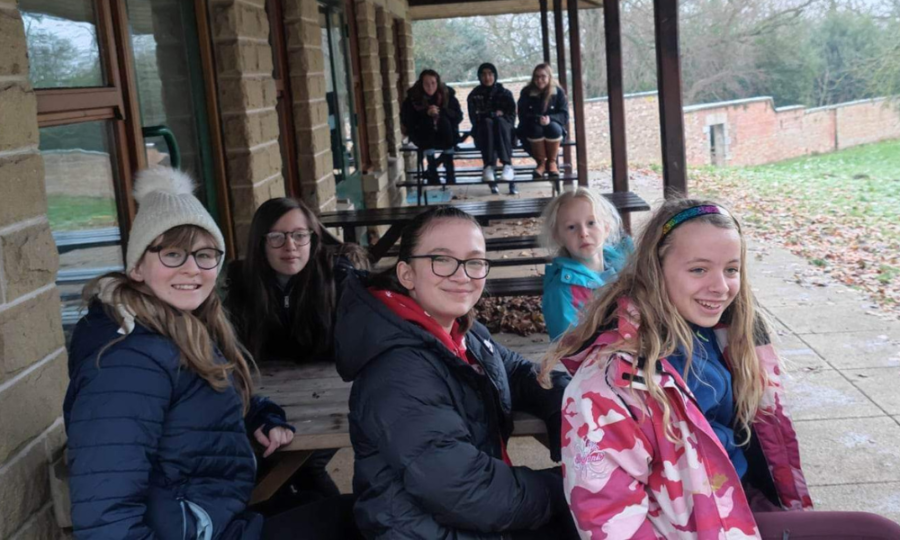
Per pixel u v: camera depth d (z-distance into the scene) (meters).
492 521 1.93
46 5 2.92
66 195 2.97
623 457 1.85
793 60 30.34
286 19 5.90
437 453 1.90
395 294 2.14
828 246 9.30
